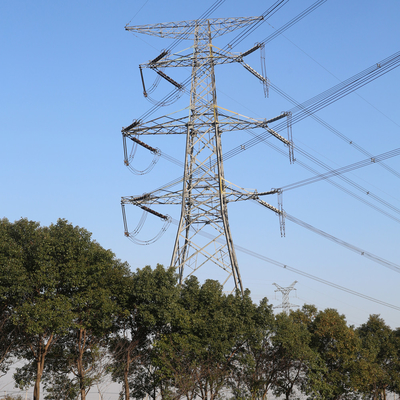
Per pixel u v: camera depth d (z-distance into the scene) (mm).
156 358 40438
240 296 44719
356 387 50125
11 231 39219
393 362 61219
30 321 34531
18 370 44594
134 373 46375
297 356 46156
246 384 45875
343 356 50125
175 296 41906
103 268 40219
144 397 46500
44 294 37031
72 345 43719
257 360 46594
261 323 45406
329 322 51844
